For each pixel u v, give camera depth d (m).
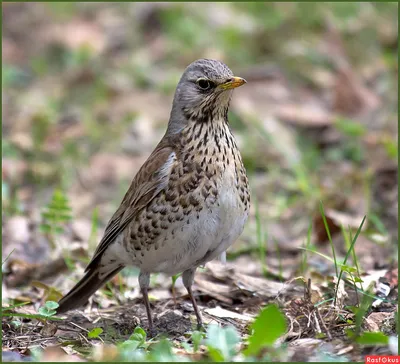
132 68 20.61
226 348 7.74
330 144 16.50
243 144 16.47
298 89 18.94
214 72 9.32
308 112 17.42
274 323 7.59
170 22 22.27
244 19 22.47
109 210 15.00
